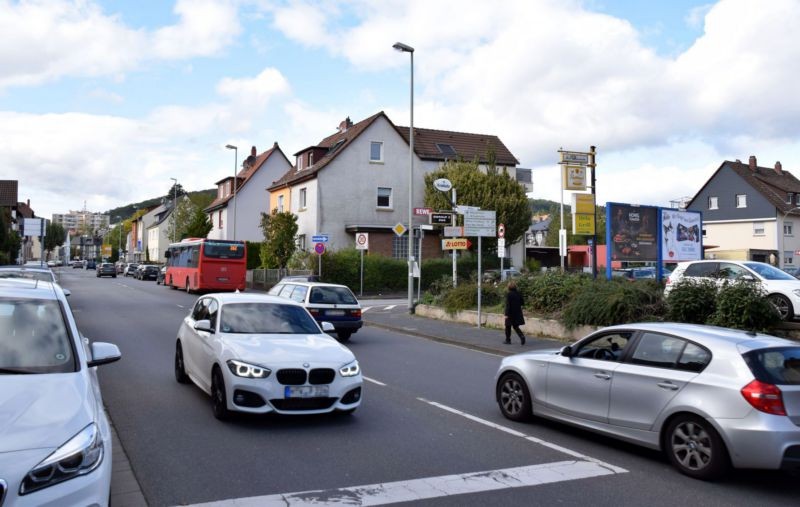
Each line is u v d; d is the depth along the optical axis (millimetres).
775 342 6012
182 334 9594
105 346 4973
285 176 48156
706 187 60781
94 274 80375
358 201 39875
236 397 7086
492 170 39375
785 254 55938
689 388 5887
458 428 7465
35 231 34281
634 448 6797
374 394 9367
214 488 5176
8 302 4820
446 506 4926
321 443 6633
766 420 5359
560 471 5914
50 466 3268
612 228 18266
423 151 42812
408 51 22859
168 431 6938
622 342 6859
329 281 34031
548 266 55062
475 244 39656
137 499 4871
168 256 42000
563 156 21609
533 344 15406
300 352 7484
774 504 5164
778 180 61844
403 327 19000
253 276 43031
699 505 5105
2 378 3984
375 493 5160
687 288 14031
